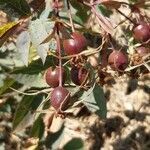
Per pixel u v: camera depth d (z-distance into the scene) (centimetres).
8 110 25
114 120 27
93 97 20
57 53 17
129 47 19
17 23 18
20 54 18
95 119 28
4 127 27
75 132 27
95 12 18
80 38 16
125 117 27
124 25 21
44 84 20
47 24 17
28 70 20
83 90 18
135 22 19
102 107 20
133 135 27
